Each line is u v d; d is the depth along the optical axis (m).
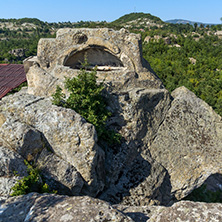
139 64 8.52
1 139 5.65
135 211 5.57
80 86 7.01
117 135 7.43
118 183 7.27
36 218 3.90
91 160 5.71
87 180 5.86
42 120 5.91
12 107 6.15
